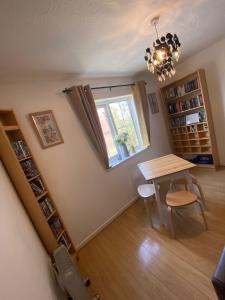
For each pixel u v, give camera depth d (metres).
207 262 1.74
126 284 1.77
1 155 1.81
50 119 2.36
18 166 1.81
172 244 2.09
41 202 2.03
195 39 2.64
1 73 1.87
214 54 3.25
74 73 2.55
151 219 2.63
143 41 2.12
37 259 1.55
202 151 3.88
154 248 2.11
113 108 3.53
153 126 4.07
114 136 3.49
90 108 2.72
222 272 0.90
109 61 2.51
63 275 1.61
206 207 2.48
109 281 1.85
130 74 3.55
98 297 1.69
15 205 1.65
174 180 2.44
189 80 3.71
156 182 2.29
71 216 2.47
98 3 1.29
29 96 2.22
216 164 3.69
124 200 3.22
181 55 3.27
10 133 2.01
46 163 2.29
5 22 1.20
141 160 3.67
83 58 2.15
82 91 2.61
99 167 2.88
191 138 3.98
